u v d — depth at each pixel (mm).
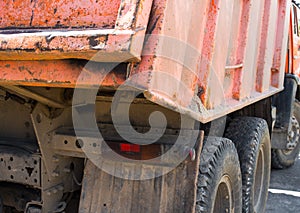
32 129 2691
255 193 3996
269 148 4070
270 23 3578
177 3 1788
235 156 2771
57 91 2355
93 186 2377
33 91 2193
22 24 1881
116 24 1581
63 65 1687
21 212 2924
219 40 2340
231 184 2820
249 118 3850
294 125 5945
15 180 2551
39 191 2656
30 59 1703
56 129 2498
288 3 4207
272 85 4215
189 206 2229
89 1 1760
